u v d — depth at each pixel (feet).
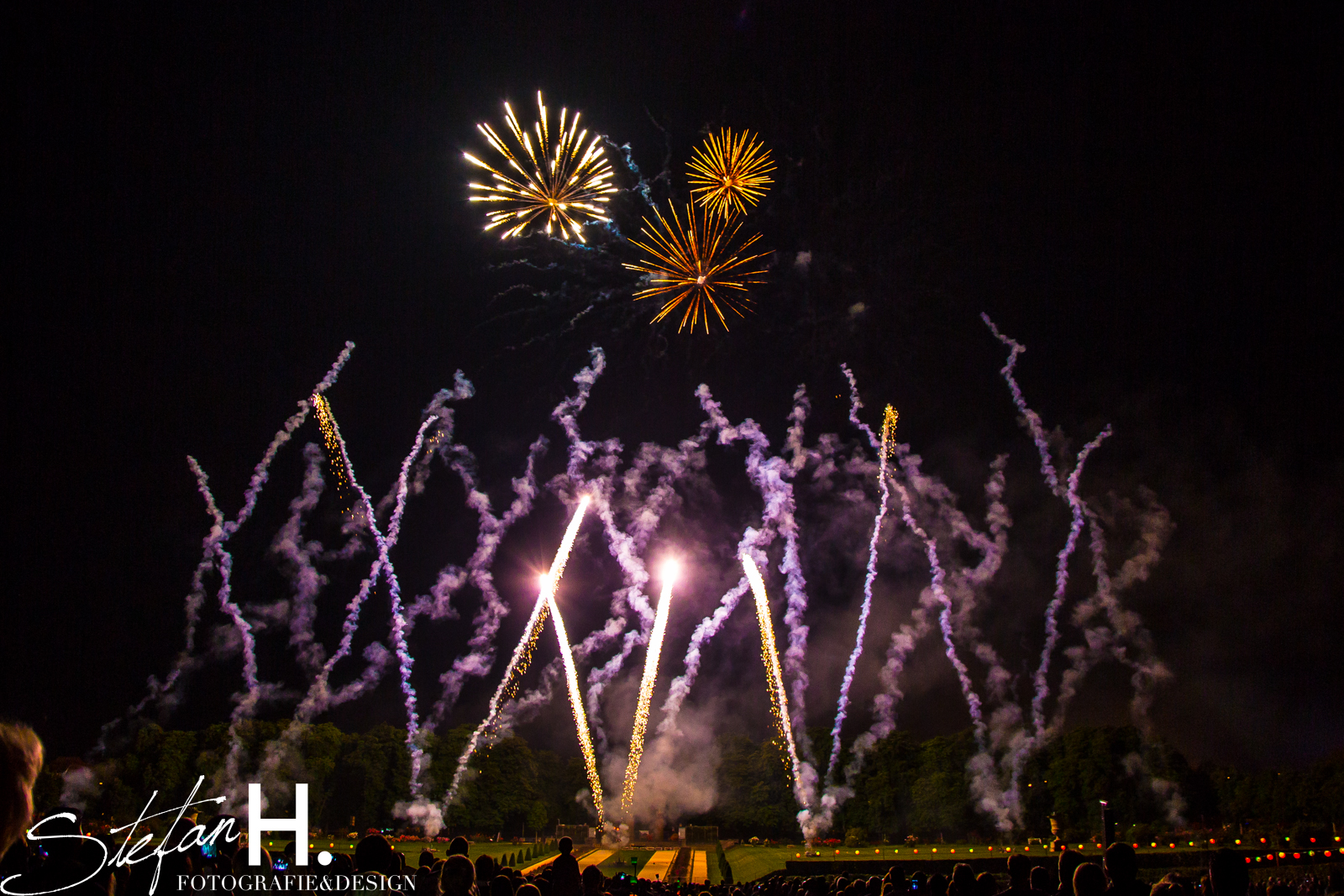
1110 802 350.23
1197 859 247.50
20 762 21.62
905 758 396.57
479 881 66.33
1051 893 51.96
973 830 378.32
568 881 70.03
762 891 141.18
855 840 371.76
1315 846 283.18
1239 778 351.67
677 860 327.88
